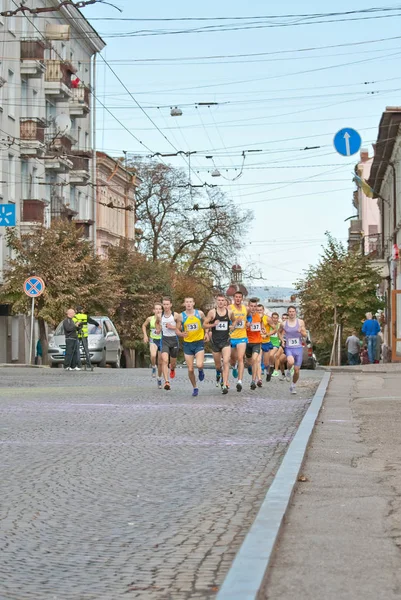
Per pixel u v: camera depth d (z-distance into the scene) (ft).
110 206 305.53
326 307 233.35
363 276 235.20
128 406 77.46
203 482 41.63
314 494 36.91
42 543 30.71
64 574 26.94
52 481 42.01
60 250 197.88
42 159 264.72
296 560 26.18
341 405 77.46
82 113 288.71
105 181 338.75
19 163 248.73
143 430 60.70
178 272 323.98
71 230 203.72
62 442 54.80
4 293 198.39
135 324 276.21
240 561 25.13
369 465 44.83
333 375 125.29
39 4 261.44
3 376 124.57
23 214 247.29
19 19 247.29
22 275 195.83
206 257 320.09
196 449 51.88
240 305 92.53
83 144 309.42
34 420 66.74
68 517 34.65
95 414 70.95
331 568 25.32
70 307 196.44
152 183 324.39
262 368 119.96
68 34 269.23
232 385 105.70
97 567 27.66
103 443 54.39
